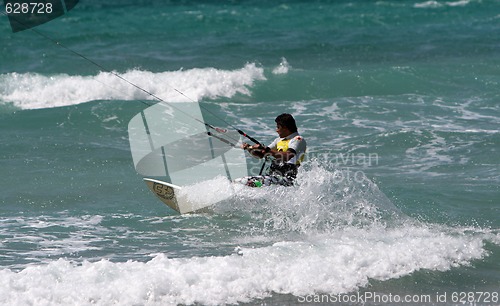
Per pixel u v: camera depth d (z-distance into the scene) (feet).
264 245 97.86
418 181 127.54
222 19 363.97
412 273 86.53
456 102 200.23
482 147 150.20
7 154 146.20
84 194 122.72
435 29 338.13
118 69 249.75
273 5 425.28
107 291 76.89
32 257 91.97
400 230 101.81
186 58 270.46
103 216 110.93
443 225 104.99
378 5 418.31
